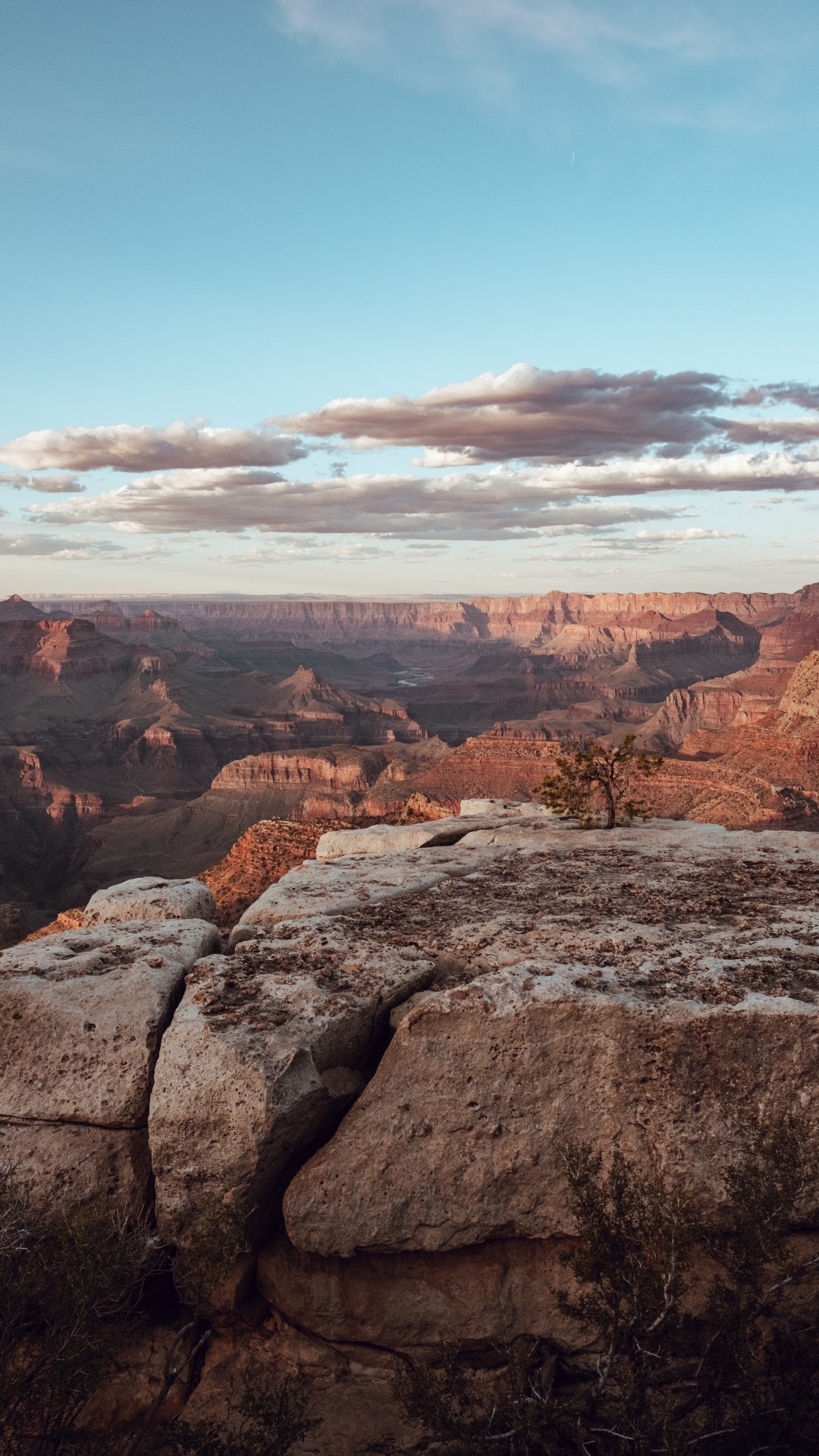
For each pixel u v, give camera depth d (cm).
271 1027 996
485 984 1030
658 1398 916
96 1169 981
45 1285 859
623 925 1249
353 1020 1038
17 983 1072
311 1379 1003
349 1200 978
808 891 1423
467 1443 842
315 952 1170
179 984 1116
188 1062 961
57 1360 802
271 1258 1033
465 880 1558
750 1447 815
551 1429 841
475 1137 984
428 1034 1002
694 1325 944
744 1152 880
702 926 1248
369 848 2109
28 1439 850
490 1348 995
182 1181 948
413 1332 997
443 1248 984
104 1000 1048
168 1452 902
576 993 1000
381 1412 957
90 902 1440
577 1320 927
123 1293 914
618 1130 970
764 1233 795
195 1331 1034
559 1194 975
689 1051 969
